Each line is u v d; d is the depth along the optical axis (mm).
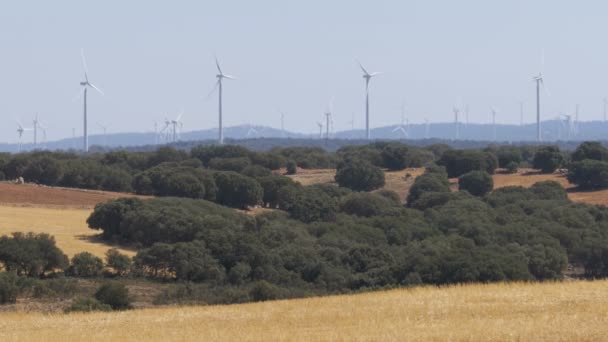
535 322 83500
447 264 155750
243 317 100562
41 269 174125
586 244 193625
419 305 101188
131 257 191250
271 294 152750
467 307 97375
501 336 76875
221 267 177125
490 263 153250
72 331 96375
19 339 91250
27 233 193500
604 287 110438
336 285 168000
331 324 91312
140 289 164750
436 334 79438
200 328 93188
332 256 182375
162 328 95375
